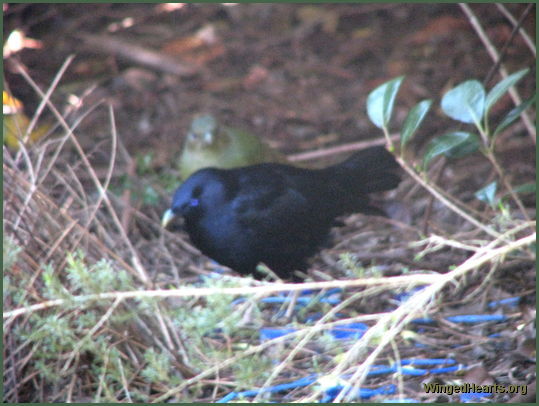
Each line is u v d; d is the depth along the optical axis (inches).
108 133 615.2
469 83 331.3
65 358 308.3
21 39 750.5
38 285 318.7
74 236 339.3
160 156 590.6
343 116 641.0
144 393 316.2
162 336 325.7
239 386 265.3
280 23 786.8
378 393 310.2
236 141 493.4
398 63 701.3
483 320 363.6
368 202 426.6
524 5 724.0
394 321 272.4
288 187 390.0
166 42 755.4
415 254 434.6
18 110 549.0
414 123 322.0
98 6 813.2
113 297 274.4
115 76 708.0
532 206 477.1
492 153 343.9
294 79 701.3
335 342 295.6
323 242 410.0
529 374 313.9
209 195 373.1
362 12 790.5
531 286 386.6
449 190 512.7
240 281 268.8
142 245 455.5
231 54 739.4
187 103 671.1
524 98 617.0
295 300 363.9
